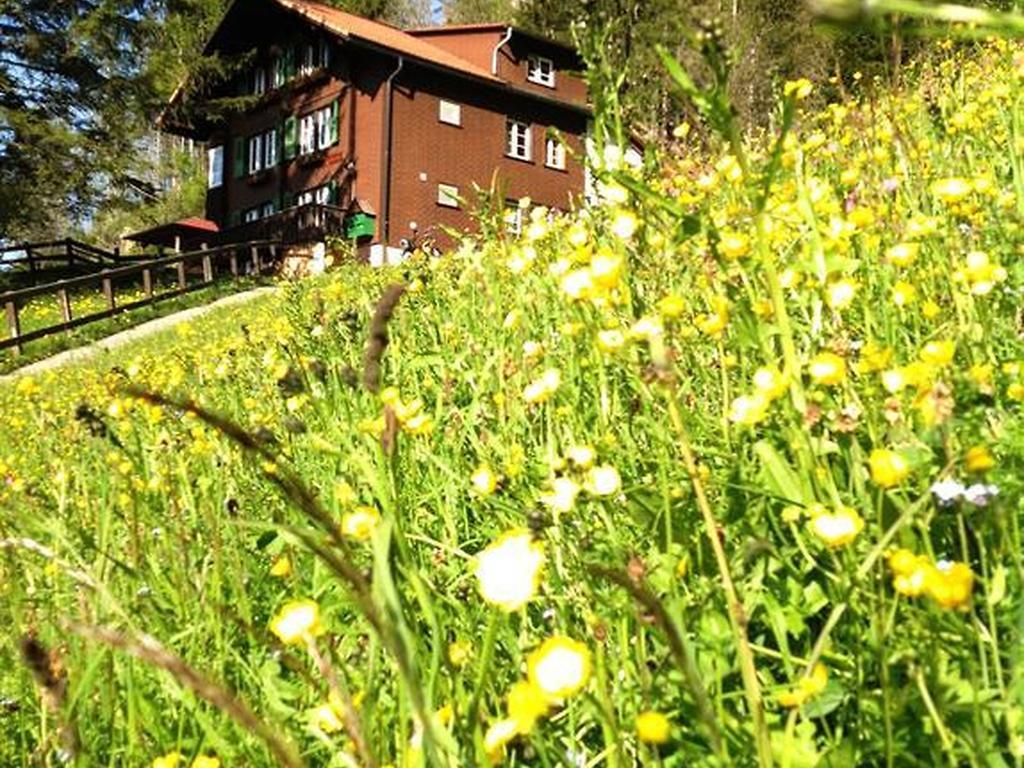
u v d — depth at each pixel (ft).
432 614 4.64
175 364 21.63
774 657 5.71
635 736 4.86
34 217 100.73
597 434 8.64
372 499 7.80
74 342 62.75
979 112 16.16
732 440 7.73
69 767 5.78
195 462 10.56
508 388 9.87
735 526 6.30
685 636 4.84
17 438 20.86
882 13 3.05
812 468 5.96
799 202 7.67
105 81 100.27
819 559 5.98
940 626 4.79
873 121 13.20
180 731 5.91
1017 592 5.14
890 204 11.51
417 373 13.41
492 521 8.13
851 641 5.13
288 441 10.57
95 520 9.30
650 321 7.34
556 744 5.30
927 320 8.94
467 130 103.76
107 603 6.13
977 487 4.76
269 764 5.55
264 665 6.81
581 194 13.21
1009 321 9.08
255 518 9.60
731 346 8.97
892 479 4.76
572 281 8.26
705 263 9.40
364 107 100.27
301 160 107.96
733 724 4.64
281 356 15.99
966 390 5.87
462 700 4.92
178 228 121.19
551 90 112.37
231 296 74.13
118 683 6.61
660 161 12.90
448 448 9.65
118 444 9.07
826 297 7.45
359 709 4.81
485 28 107.34
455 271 19.39
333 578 7.12
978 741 3.94
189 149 216.33
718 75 5.66
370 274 29.55
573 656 3.59
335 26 97.19
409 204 99.14
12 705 7.05
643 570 4.88
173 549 8.30
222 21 114.01
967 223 11.09
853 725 4.63
